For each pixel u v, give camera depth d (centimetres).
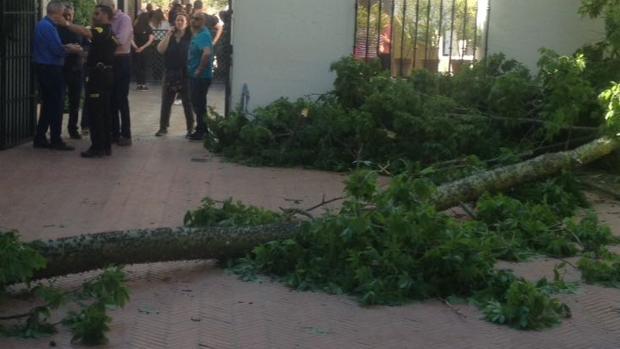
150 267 755
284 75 1381
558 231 864
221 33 2412
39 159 1245
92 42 1255
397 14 1416
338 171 1216
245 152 1277
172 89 1492
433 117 1180
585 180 1158
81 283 700
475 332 632
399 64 1423
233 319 641
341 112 1236
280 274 735
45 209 953
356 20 1378
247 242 745
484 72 1299
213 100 2134
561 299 705
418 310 674
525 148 1201
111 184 1090
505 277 699
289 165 1243
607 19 1246
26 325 599
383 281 693
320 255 732
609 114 1058
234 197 1038
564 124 1155
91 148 1271
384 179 1153
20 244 626
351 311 666
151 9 2442
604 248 818
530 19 1387
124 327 619
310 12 1373
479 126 1210
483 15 1399
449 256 691
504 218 871
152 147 1380
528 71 1312
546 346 610
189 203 1002
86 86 1288
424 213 710
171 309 658
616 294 723
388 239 713
